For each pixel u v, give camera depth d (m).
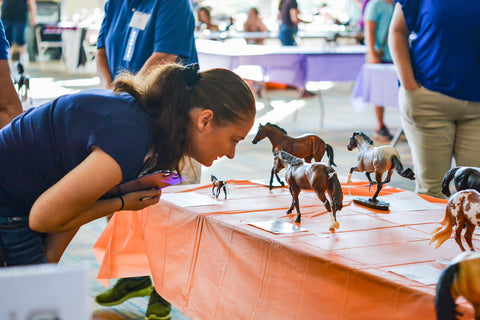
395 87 6.16
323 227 1.80
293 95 10.47
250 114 1.37
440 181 2.92
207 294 1.88
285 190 2.32
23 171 1.37
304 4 17.42
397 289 1.32
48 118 1.35
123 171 1.27
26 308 0.62
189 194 2.22
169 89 1.32
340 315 1.45
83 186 1.24
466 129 2.82
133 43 2.84
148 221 2.21
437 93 2.76
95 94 1.35
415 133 2.92
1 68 2.02
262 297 1.66
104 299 2.81
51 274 0.63
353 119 8.23
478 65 2.69
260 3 17.02
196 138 1.35
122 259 2.46
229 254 1.79
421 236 1.72
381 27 6.78
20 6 12.34
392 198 2.18
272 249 1.64
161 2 2.75
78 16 14.62
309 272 1.53
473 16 2.62
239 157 5.97
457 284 1.03
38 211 1.26
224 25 12.44
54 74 11.98
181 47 2.77
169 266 2.08
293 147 2.25
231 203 2.09
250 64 6.89
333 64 7.38
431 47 2.75
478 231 1.80
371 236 1.71
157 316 2.63
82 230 3.83
